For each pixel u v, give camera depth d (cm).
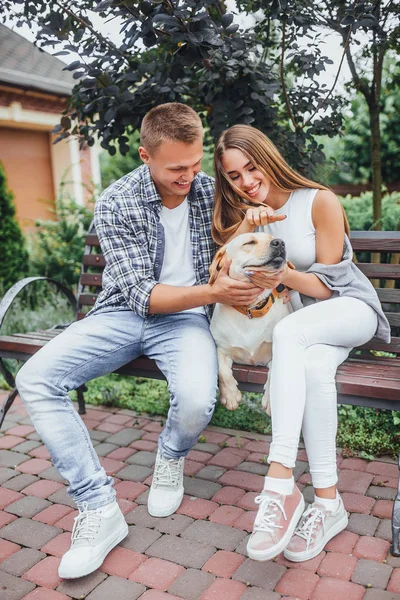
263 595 171
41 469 259
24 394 199
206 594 173
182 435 207
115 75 292
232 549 194
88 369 212
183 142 196
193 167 205
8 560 196
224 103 290
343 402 198
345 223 220
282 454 175
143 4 238
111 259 218
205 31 239
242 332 214
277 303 215
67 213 620
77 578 183
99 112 304
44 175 816
